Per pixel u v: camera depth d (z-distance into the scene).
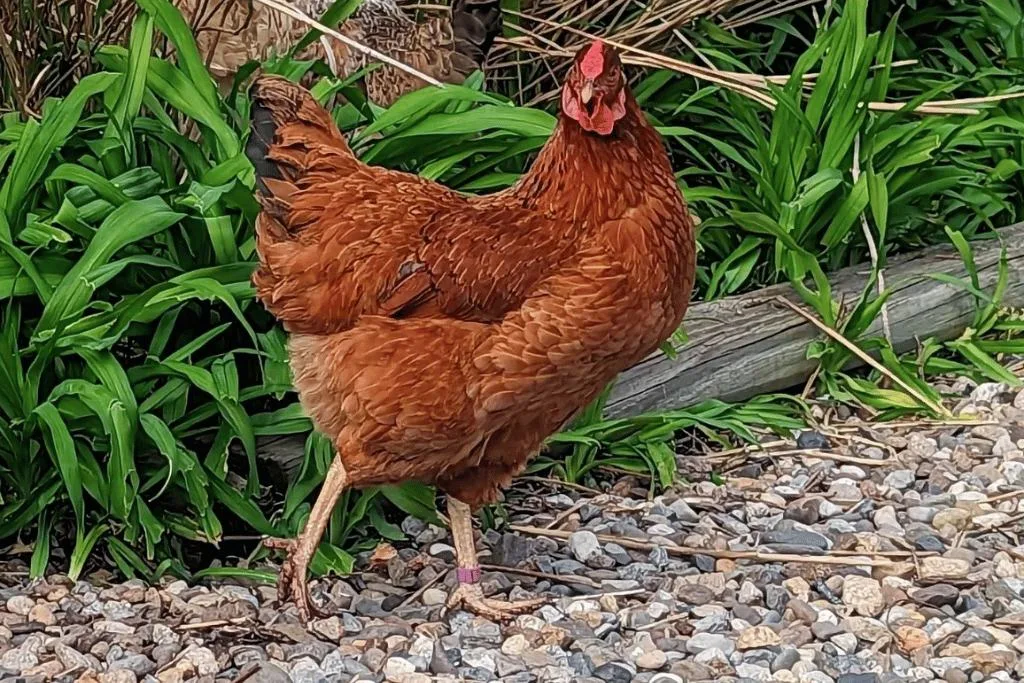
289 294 2.00
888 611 2.09
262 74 2.12
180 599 2.09
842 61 2.63
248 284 2.17
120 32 2.47
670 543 2.22
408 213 1.99
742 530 2.26
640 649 2.01
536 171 2.00
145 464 2.19
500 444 2.05
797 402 2.55
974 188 2.78
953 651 2.00
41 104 2.46
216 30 2.43
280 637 2.03
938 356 2.71
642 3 2.89
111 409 2.08
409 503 2.20
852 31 2.62
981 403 2.58
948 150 2.77
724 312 2.54
